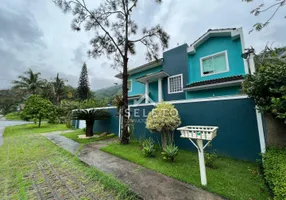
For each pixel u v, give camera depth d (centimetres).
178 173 374
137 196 283
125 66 770
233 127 464
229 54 954
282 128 335
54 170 419
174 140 607
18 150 644
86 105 1962
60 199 283
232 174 359
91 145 718
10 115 4016
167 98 1230
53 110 1838
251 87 348
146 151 512
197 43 1094
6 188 330
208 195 281
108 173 386
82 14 763
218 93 909
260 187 298
